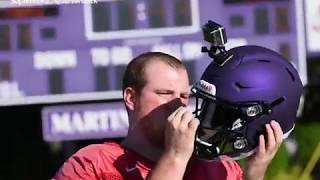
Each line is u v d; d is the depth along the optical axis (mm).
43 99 14977
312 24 14766
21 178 17453
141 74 8531
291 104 8555
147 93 8508
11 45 14945
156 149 8664
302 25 14742
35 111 16641
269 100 8391
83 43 14930
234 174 9180
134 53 14906
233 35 14828
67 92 14977
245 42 14836
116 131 15086
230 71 8445
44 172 17547
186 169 9000
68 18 14906
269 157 8539
